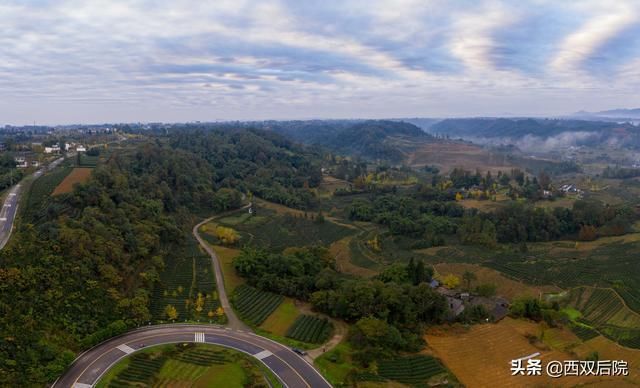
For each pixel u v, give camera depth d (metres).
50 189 157.12
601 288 152.88
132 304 110.12
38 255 107.19
